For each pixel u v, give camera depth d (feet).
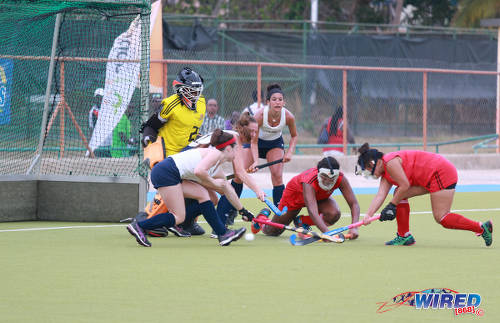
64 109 117.39
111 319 47.32
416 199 134.72
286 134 206.28
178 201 77.87
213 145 77.61
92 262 67.77
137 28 103.24
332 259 70.03
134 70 105.29
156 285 57.41
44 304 51.13
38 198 102.42
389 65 220.84
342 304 51.49
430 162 77.20
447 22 379.55
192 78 88.63
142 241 77.00
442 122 221.05
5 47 112.57
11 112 116.47
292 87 213.05
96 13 102.42
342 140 182.19
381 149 215.10
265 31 215.72
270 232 87.66
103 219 100.12
